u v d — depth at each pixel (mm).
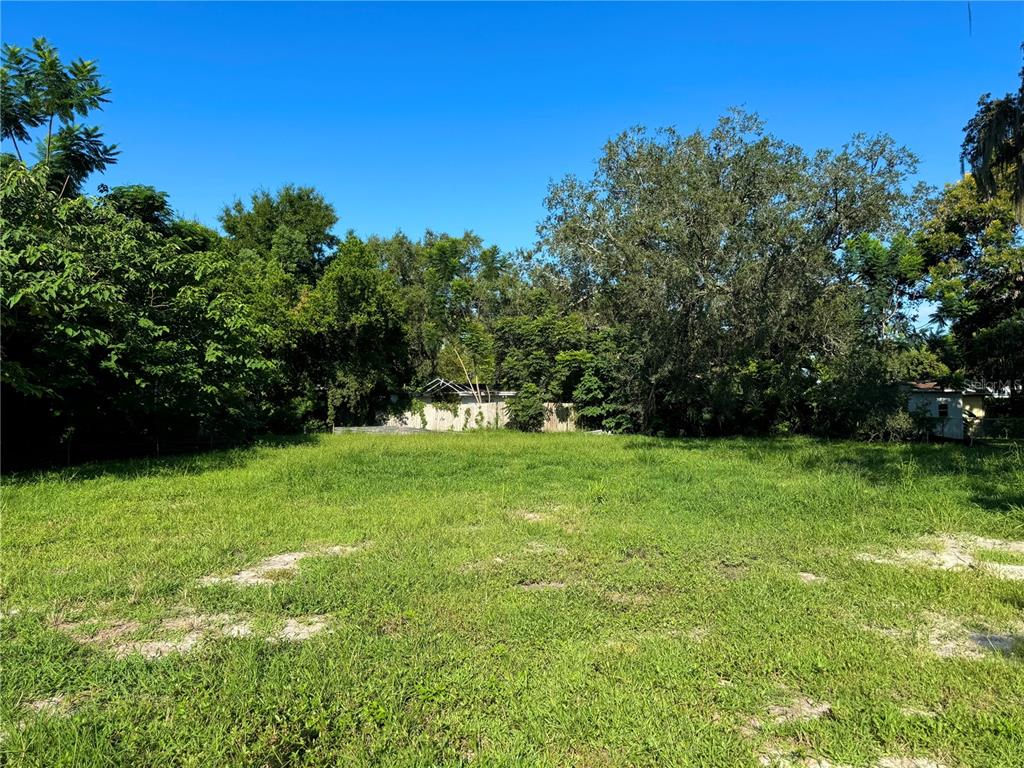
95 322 12555
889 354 22297
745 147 21484
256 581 5391
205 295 15391
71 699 3281
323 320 24891
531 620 4355
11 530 6953
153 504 8664
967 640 4117
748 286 21109
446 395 33625
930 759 2734
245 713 3057
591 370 27094
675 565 5785
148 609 4578
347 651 3807
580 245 25062
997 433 25938
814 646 3902
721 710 3154
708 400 23281
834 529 7199
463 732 2945
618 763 2715
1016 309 26141
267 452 15766
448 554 6172
